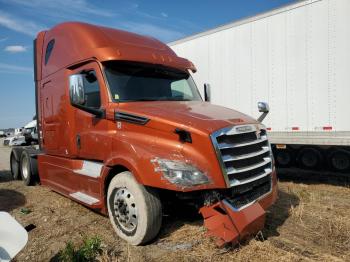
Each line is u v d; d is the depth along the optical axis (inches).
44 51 310.5
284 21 332.5
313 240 189.0
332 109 303.0
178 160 171.9
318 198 280.8
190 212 205.2
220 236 164.9
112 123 209.5
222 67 389.1
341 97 297.0
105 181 207.0
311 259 164.9
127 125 199.3
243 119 197.3
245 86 367.6
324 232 200.5
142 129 191.3
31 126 755.4
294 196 284.7
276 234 197.9
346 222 215.5
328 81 304.5
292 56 327.6
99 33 246.7
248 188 183.5
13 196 309.4
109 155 205.2
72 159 255.3
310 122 318.0
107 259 166.4
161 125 182.5
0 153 893.2
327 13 302.8
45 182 313.3
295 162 434.6
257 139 197.3
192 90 259.9
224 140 175.5
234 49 376.5
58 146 275.9
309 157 421.1
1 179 405.4
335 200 277.0
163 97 234.4
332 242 185.9
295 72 326.3
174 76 251.3
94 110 221.8
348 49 291.1
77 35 253.4
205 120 180.4
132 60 230.1
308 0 314.2
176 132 176.7
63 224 222.5
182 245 181.6
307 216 229.6
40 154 321.7
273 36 341.7
